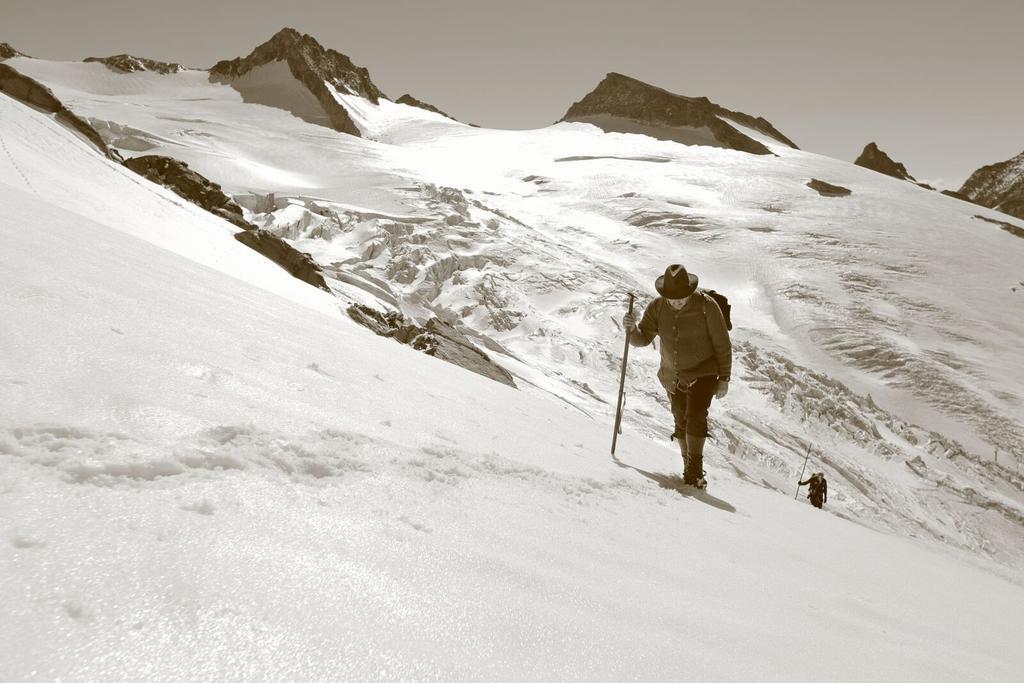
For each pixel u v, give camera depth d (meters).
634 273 75.31
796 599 2.23
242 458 1.58
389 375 3.89
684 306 4.96
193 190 29.88
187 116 127.25
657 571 2.02
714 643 1.56
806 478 36.69
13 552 0.96
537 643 1.24
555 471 2.91
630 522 2.50
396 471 1.95
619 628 1.44
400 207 67.94
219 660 0.88
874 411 53.31
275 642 0.96
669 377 5.08
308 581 1.16
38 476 1.20
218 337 2.89
